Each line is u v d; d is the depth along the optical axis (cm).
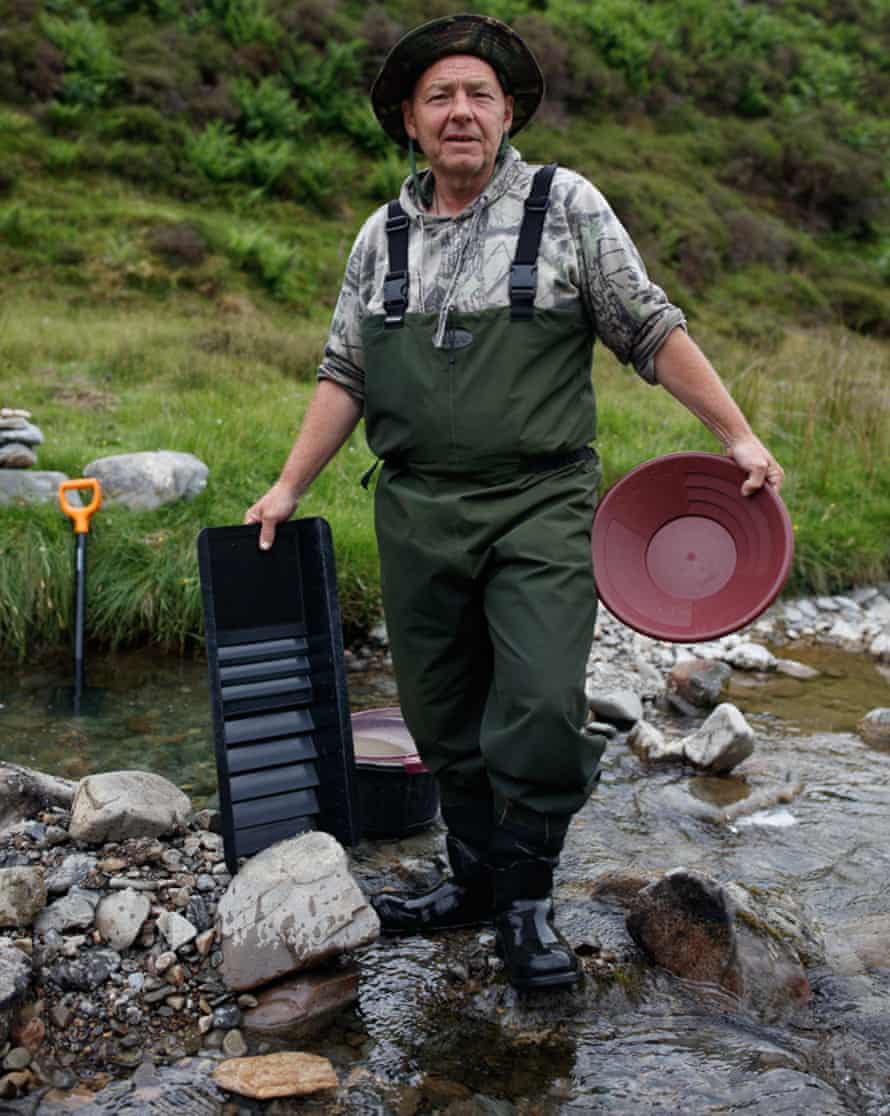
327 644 254
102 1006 218
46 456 625
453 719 241
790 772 378
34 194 1667
